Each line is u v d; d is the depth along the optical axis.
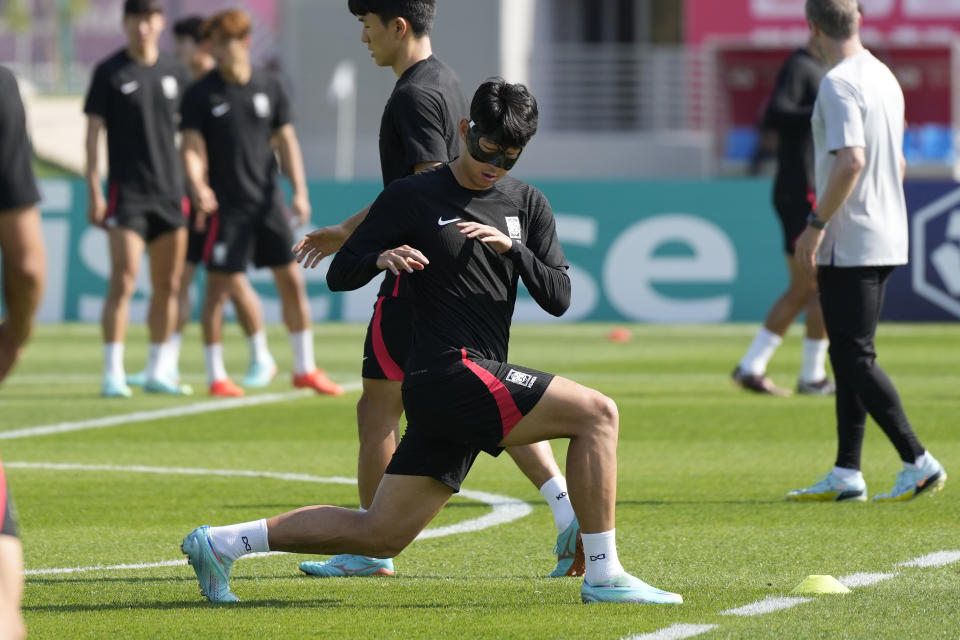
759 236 61.91
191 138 38.22
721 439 31.42
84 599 17.11
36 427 33.75
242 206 38.72
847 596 16.84
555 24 111.94
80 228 63.69
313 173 105.44
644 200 62.97
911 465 23.45
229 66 38.06
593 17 115.50
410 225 15.97
